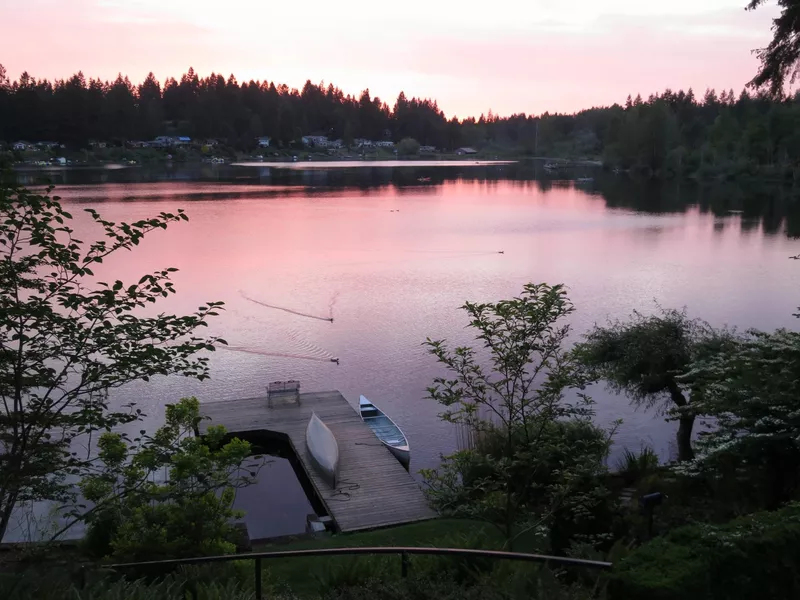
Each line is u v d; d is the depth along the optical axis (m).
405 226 68.38
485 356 27.62
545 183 127.88
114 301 8.23
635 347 17.11
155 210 71.69
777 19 14.90
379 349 29.38
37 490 7.93
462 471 13.07
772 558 5.18
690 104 171.62
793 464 10.70
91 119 156.75
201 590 6.75
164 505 11.11
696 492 12.26
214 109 193.50
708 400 12.19
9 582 6.40
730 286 40.84
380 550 6.17
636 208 84.81
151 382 25.06
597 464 10.45
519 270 46.19
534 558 5.57
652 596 4.87
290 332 31.70
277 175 141.00
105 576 6.86
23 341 7.76
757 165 114.44
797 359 11.45
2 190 7.49
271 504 18.08
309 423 20.81
